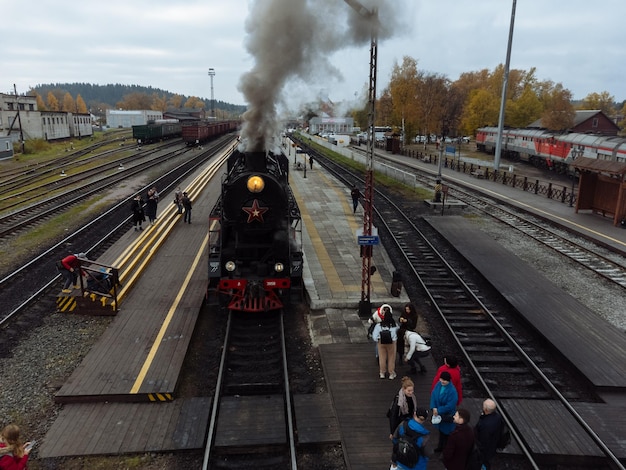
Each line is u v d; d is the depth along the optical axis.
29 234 19.11
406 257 16.86
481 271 15.23
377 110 69.31
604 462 7.18
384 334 8.74
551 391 9.02
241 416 7.84
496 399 8.53
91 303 11.67
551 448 7.27
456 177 36.97
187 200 20.23
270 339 10.85
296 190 29.34
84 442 7.27
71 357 9.81
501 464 7.20
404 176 32.62
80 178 33.78
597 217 22.97
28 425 7.71
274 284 11.62
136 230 18.81
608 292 14.04
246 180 11.20
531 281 14.38
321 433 7.57
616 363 9.70
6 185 31.31
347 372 9.29
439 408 6.85
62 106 162.25
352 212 23.66
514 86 75.62
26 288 13.56
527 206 25.56
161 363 9.28
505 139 48.88
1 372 9.24
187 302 12.22
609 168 21.39
